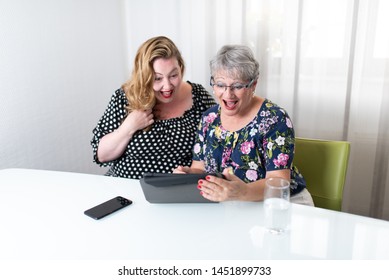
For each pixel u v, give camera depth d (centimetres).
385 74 198
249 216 115
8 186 138
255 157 137
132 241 103
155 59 156
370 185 218
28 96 202
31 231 109
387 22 190
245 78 128
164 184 114
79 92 235
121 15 257
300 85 218
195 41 236
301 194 140
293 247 99
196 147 154
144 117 162
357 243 100
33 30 200
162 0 244
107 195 130
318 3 201
